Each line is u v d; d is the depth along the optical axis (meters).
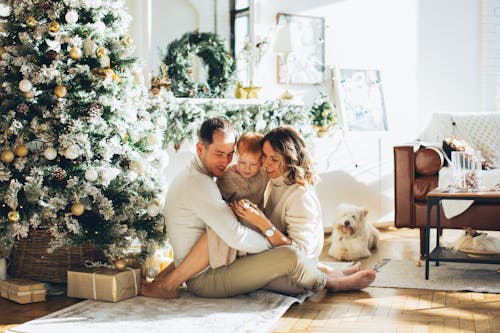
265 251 2.94
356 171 5.23
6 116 3.10
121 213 3.23
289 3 5.31
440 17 6.12
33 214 3.07
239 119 4.52
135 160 3.28
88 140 3.13
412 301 3.08
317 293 3.23
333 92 5.55
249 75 5.08
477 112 5.74
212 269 3.01
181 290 3.24
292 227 3.00
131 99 3.36
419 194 4.33
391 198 5.43
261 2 5.14
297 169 3.00
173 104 4.21
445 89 6.16
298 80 5.38
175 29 4.72
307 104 5.45
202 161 3.02
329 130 5.24
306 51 5.41
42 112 3.12
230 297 3.04
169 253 3.60
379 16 5.79
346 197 5.18
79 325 2.66
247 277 2.93
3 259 3.31
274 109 4.70
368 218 5.31
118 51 3.32
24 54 3.10
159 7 4.65
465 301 3.07
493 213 4.12
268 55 5.23
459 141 4.68
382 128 5.71
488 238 3.64
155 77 4.34
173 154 4.38
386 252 4.39
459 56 6.23
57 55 3.10
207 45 4.80
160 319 2.73
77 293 3.09
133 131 3.36
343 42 5.61
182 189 3.02
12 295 3.11
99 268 3.16
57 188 3.12
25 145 3.25
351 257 4.16
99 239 3.14
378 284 3.40
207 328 2.60
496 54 6.31
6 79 3.12
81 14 3.21
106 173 3.12
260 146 3.03
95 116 3.10
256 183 3.13
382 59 5.80
